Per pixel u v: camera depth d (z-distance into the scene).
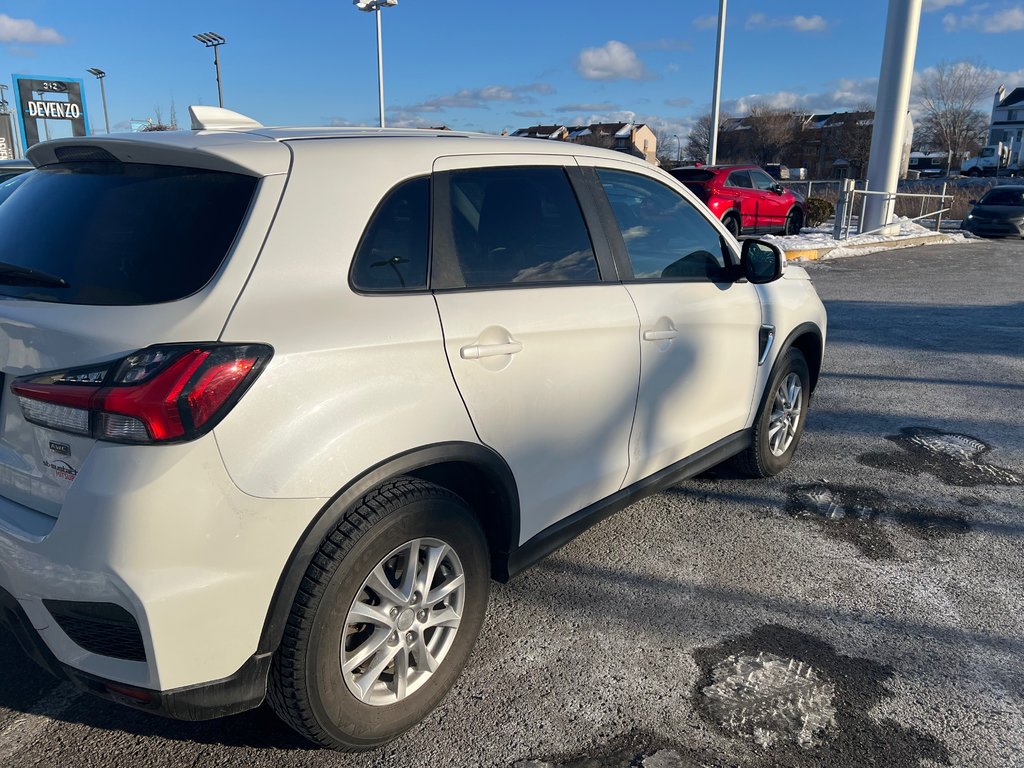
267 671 2.04
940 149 62.59
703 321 3.42
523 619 3.06
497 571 2.74
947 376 6.77
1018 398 6.10
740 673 2.72
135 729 2.44
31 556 1.91
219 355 1.86
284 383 1.94
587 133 78.38
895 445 5.05
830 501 4.17
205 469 1.84
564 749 2.37
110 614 1.84
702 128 73.00
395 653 2.29
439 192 2.47
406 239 2.34
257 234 2.04
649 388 3.16
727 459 4.30
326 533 2.04
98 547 1.80
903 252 16.91
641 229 3.23
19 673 2.71
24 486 2.04
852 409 5.84
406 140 2.50
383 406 2.12
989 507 4.11
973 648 2.89
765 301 3.92
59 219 2.26
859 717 2.51
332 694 2.12
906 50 17.30
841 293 11.36
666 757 2.33
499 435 2.49
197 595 1.86
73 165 2.44
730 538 3.75
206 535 1.85
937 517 3.99
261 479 1.90
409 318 2.23
